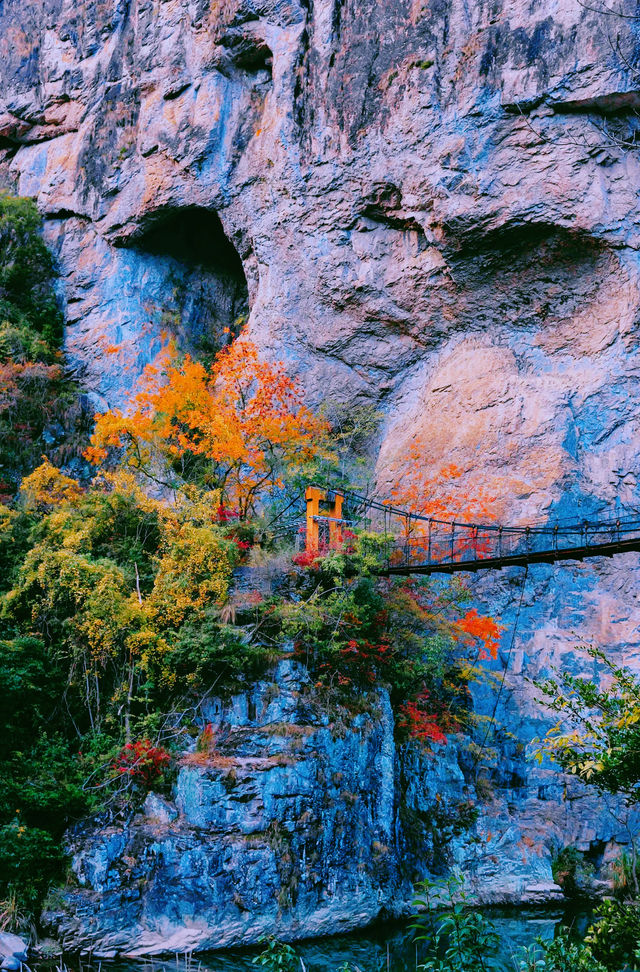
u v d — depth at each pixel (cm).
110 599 1920
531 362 2517
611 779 927
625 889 1914
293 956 925
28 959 1490
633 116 2269
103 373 2998
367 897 1736
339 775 1806
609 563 2284
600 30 2228
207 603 1989
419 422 2586
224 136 2858
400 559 2256
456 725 2125
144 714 1895
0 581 2094
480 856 1955
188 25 2931
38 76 3319
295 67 2698
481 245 2445
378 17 2555
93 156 3134
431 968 838
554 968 820
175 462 2702
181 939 1585
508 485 2342
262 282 2856
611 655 2220
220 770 1723
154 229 3092
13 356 2900
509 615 2281
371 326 2692
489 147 2370
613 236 2300
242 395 2486
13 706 1847
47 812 1695
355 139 2572
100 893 1609
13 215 3127
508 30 2344
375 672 1988
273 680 1869
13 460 2681
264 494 2608
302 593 2044
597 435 2377
